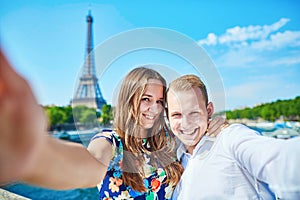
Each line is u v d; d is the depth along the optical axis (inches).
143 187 44.9
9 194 73.1
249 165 38.6
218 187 45.2
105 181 46.1
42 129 8.3
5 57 7.6
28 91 8.0
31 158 8.0
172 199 47.3
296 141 34.8
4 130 7.6
